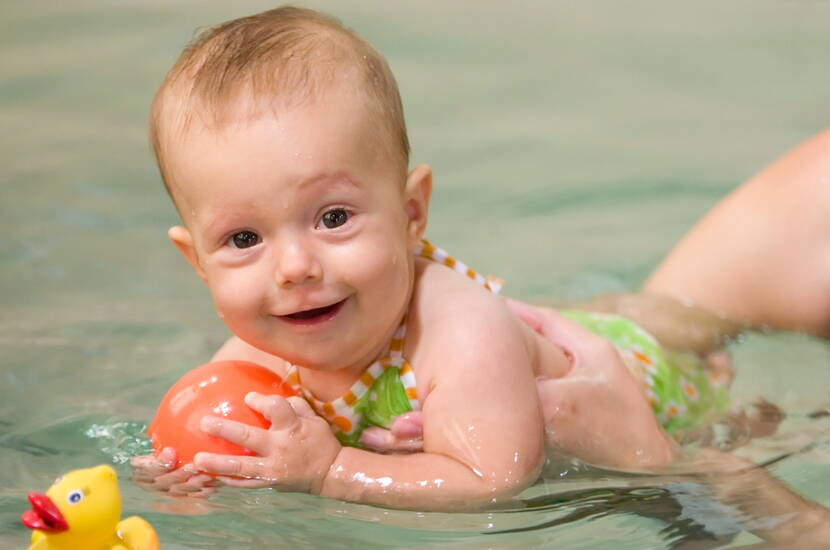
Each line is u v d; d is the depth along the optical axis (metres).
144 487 3.09
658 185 6.25
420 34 8.85
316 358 3.07
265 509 2.98
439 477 3.01
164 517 2.94
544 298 4.88
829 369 4.12
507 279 5.11
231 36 3.22
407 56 8.44
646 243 5.50
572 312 4.17
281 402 3.05
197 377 3.18
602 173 6.43
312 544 2.83
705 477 3.24
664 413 3.71
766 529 2.96
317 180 2.95
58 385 3.94
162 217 5.90
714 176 6.34
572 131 7.12
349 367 3.26
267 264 2.99
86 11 9.41
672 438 3.48
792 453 3.44
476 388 3.08
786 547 2.87
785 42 8.56
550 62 8.36
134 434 3.48
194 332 4.51
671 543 2.87
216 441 3.03
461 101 7.66
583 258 5.34
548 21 9.22
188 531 2.87
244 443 3.01
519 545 2.84
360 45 3.26
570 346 3.54
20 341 4.38
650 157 6.66
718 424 3.71
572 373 3.39
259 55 3.11
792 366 4.16
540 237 5.64
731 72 8.05
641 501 3.09
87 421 3.60
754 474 3.27
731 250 4.52
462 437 3.04
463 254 5.43
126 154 6.73
